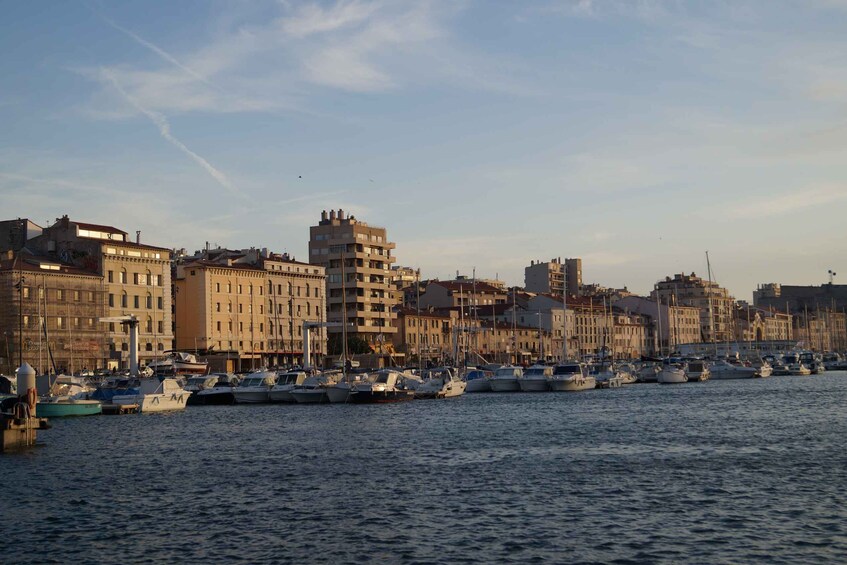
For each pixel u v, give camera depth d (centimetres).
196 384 13938
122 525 4609
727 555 3881
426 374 15662
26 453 7344
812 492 5119
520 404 12569
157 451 7456
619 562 3809
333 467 6359
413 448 7350
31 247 19150
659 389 16812
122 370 16438
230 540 4269
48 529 4541
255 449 7469
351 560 3903
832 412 10462
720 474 5788
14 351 16788
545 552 3972
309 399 12769
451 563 3838
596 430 8644
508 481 5656
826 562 3756
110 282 18388
